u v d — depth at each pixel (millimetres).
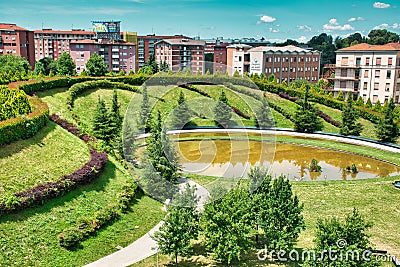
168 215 18891
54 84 48500
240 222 18359
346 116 51094
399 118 53250
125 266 19422
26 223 20531
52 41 136625
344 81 77562
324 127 53906
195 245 21484
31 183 23172
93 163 26734
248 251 19844
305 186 31109
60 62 70250
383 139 48250
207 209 18250
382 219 25375
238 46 97125
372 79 74562
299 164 39062
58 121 33625
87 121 43156
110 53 110188
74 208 23016
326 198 28750
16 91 30938
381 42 144375
